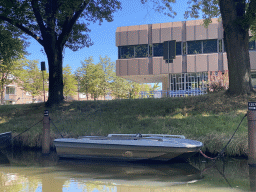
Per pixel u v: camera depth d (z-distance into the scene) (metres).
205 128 8.70
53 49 14.55
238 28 11.69
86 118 11.78
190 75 31.11
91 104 13.98
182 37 30.62
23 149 9.27
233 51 11.77
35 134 9.61
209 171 5.55
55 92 14.59
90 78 40.81
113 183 4.55
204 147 7.31
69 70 42.56
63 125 10.82
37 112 13.73
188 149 6.11
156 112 11.48
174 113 11.08
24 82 40.84
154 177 5.04
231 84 11.84
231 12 11.77
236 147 6.91
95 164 6.44
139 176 5.11
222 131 8.31
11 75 36.25
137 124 10.15
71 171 5.59
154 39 31.20
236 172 5.41
